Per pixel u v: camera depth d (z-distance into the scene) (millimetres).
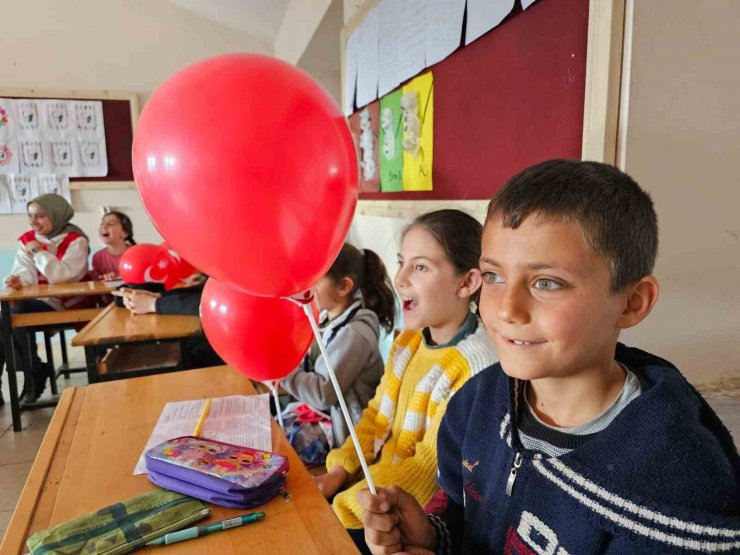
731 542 470
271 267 653
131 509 729
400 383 1186
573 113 1037
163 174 591
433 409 1050
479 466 719
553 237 529
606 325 552
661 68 917
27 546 672
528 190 554
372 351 1497
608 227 525
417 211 1870
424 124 1771
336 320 1561
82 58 4250
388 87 2094
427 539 769
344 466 1223
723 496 493
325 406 1440
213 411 1107
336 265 1545
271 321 1055
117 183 4398
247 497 750
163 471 809
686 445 518
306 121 593
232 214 594
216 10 4188
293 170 583
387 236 2293
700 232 969
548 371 557
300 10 3488
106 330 1913
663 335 971
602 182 544
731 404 911
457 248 1056
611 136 933
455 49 1504
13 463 2244
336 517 741
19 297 2494
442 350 1087
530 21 1162
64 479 842
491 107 1346
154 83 4426
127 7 4297
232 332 1064
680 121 936
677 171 947
